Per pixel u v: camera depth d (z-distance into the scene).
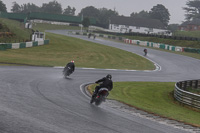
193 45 126.75
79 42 121.06
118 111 20.47
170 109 28.70
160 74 63.81
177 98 36.38
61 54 81.31
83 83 37.03
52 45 99.44
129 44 136.12
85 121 15.09
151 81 51.50
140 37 162.88
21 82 28.97
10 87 24.34
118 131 13.92
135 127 15.49
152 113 22.25
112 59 83.31
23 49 80.00
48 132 11.98
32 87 26.62
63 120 14.55
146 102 31.33
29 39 102.00
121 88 39.50
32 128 12.23
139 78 53.41
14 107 15.97
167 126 17.61
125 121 16.78
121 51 103.62
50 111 16.41
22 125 12.47
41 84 29.89
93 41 135.00
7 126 11.99
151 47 128.12
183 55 105.12
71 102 21.28
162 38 148.38
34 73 39.38
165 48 122.50
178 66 80.88
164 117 21.25
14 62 51.91
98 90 21.64
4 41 87.88
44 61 61.66
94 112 18.28
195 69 77.88
